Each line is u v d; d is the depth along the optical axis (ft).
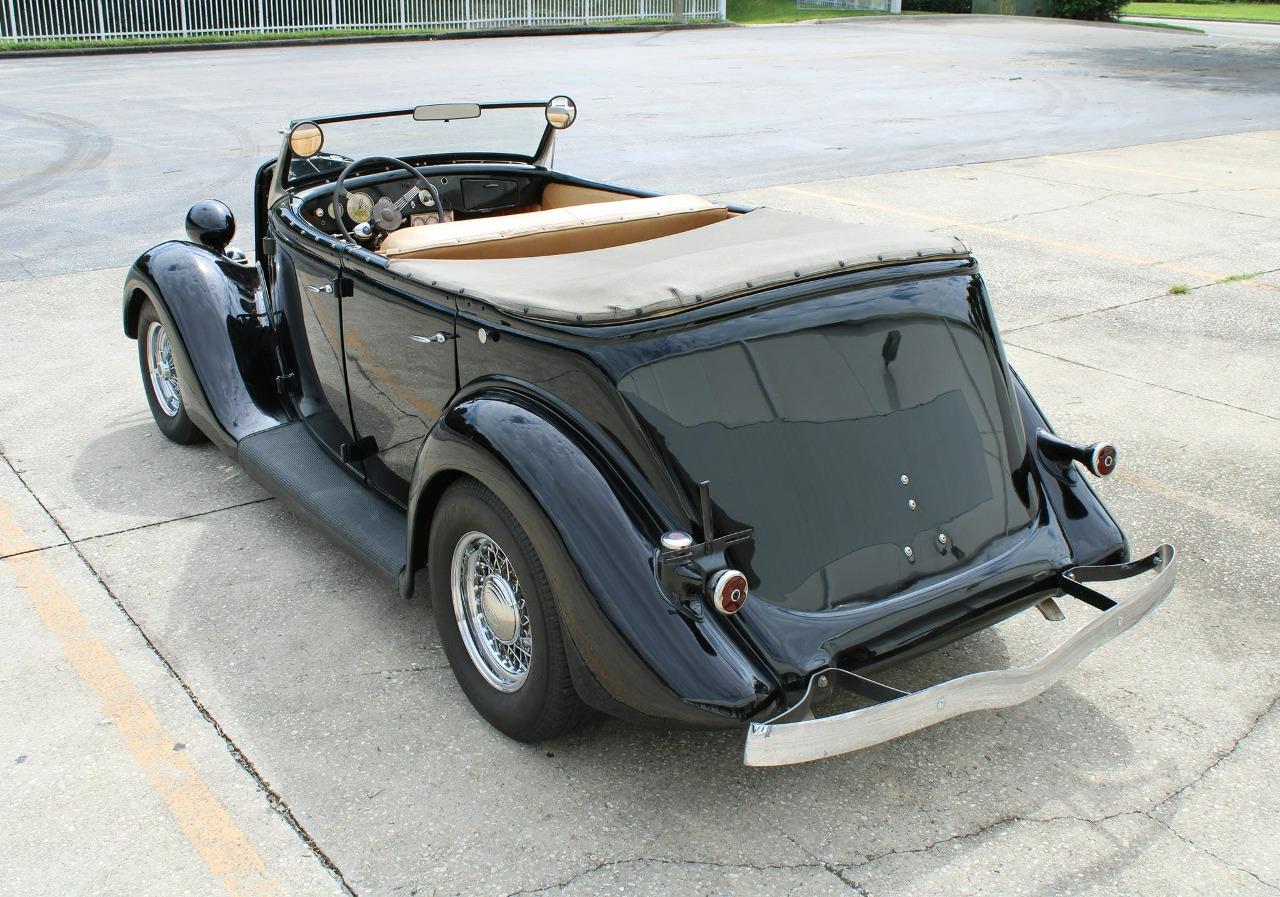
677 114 48.49
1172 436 17.06
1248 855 8.91
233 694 10.71
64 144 38.47
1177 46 85.35
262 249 16.20
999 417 10.46
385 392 12.09
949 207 31.94
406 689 10.84
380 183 15.30
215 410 14.11
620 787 9.57
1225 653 11.68
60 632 11.64
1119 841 9.05
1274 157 40.93
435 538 10.21
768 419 9.22
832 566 9.05
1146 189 35.01
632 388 8.93
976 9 118.32
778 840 9.00
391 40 80.89
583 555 8.55
